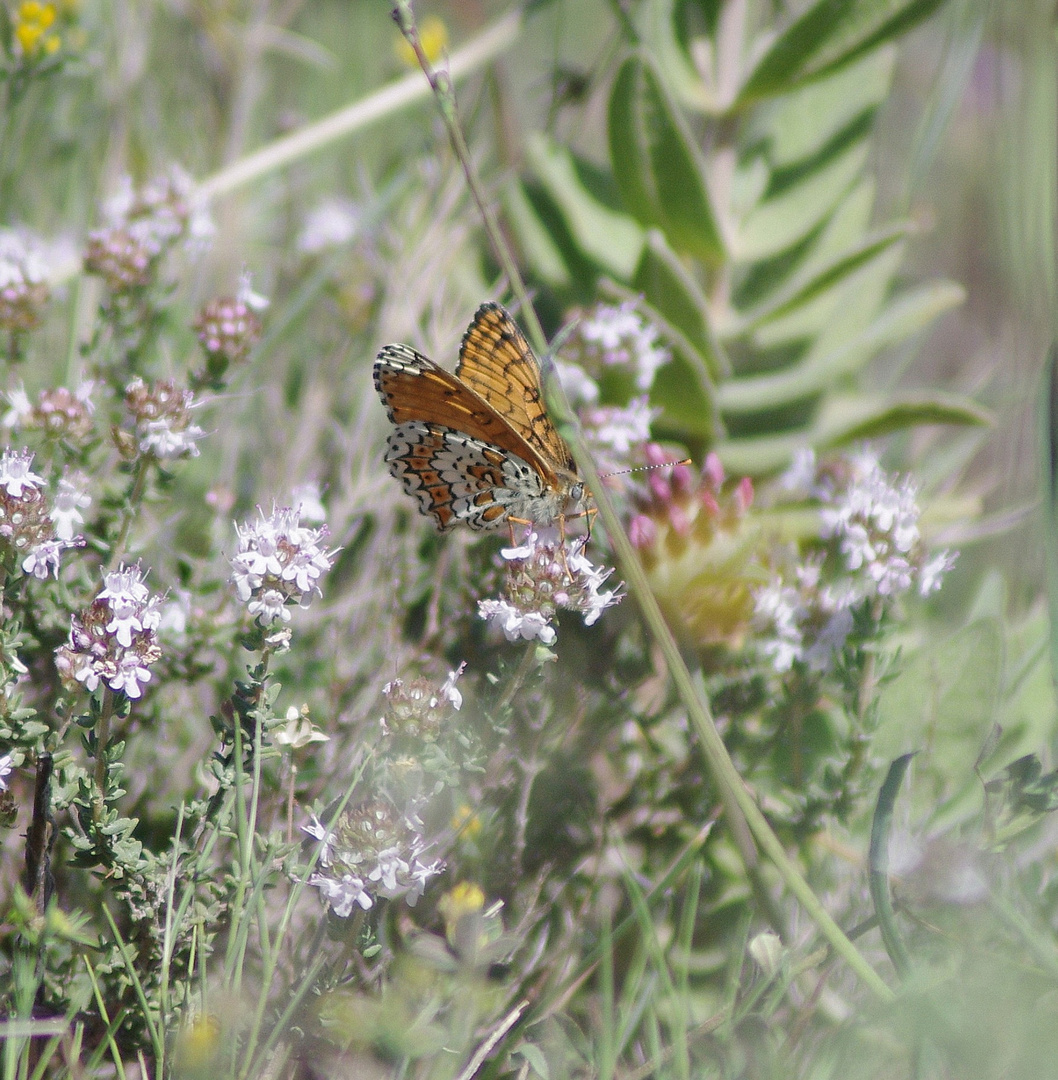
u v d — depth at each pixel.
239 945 0.49
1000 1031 0.49
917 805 0.53
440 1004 0.50
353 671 0.53
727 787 0.50
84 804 0.49
